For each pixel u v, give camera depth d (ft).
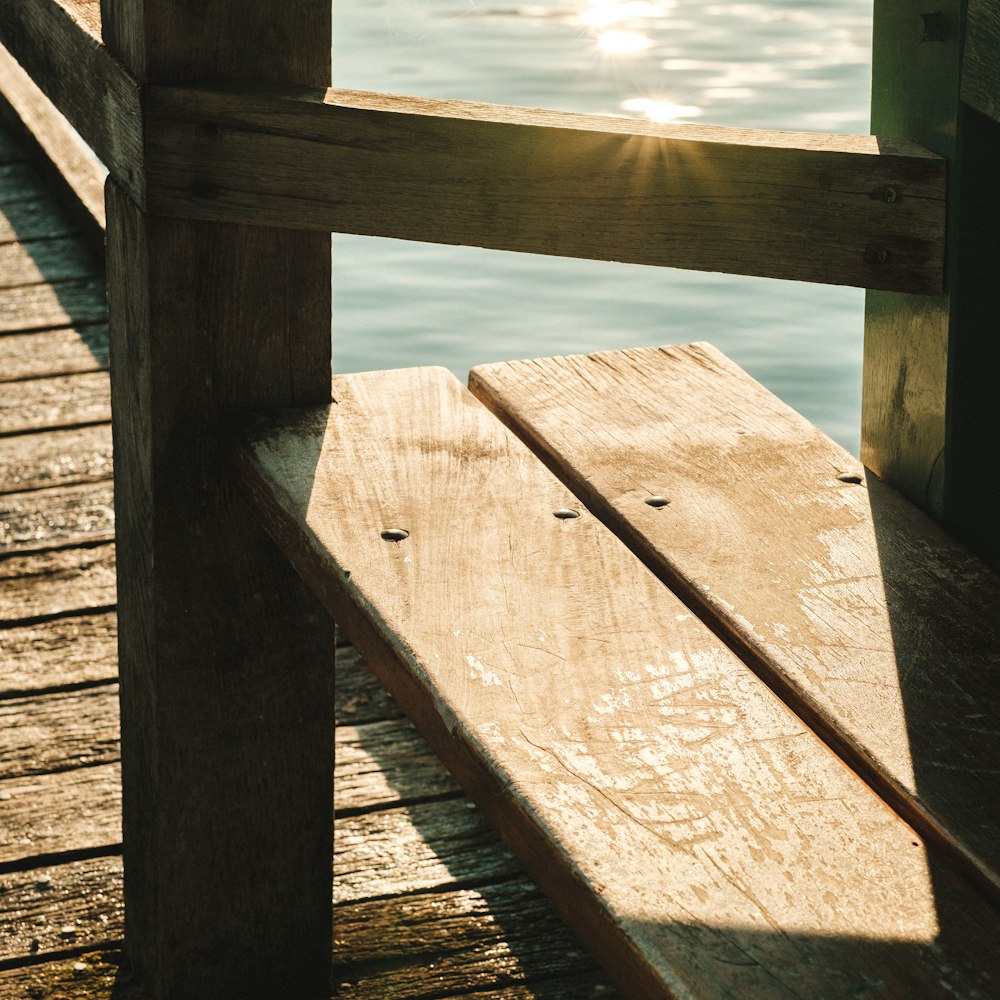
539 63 31.53
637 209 5.90
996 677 4.93
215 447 6.63
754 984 3.67
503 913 8.48
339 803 9.39
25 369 15.55
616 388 7.23
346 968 8.04
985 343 5.92
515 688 4.79
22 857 8.79
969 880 4.16
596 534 5.79
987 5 5.39
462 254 25.53
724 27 35.65
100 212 18.21
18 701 10.29
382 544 5.67
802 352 21.18
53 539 12.49
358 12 35.04
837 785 4.35
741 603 5.33
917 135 5.95
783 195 5.83
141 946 7.75
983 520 6.10
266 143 5.98
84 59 6.60
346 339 21.86
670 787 4.33
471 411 6.88
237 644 6.96
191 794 7.14
